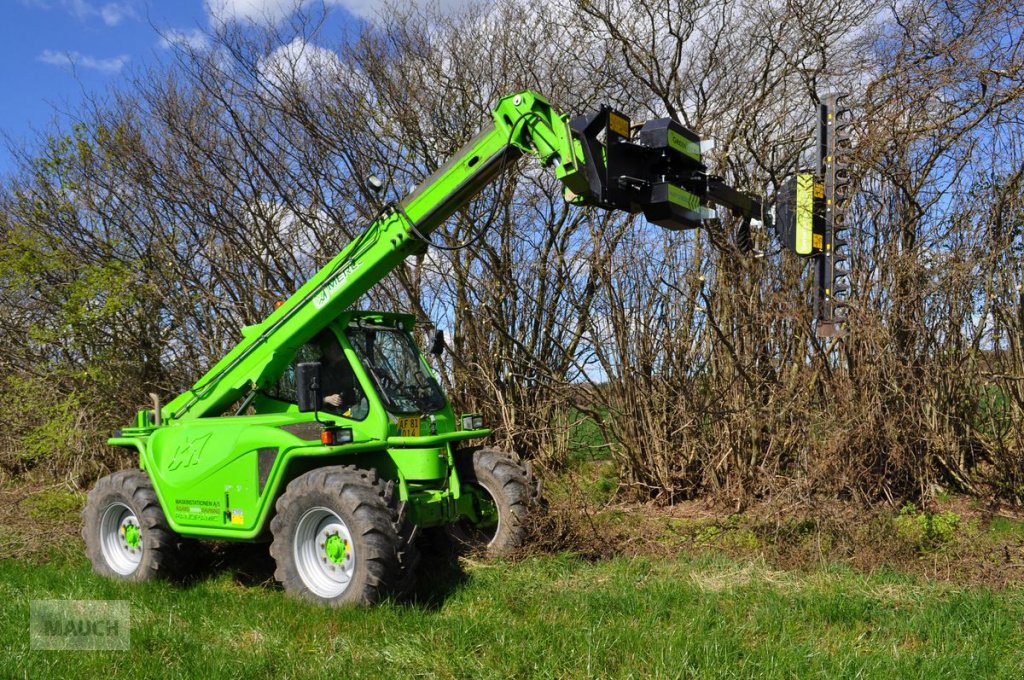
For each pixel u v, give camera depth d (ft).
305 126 33.55
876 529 21.09
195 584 20.94
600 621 16.29
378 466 20.31
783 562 20.48
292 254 34.35
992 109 22.45
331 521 18.42
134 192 35.14
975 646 14.85
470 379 32.71
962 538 21.57
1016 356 24.40
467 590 19.02
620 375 29.37
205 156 34.99
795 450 25.96
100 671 14.80
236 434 19.89
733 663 14.28
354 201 33.65
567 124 17.60
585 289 31.01
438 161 33.73
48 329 32.89
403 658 14.85
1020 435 24.29
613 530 24.18
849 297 23.68
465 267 32.73
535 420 32.68
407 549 17.75
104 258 34.35
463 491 22.13
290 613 17.43
